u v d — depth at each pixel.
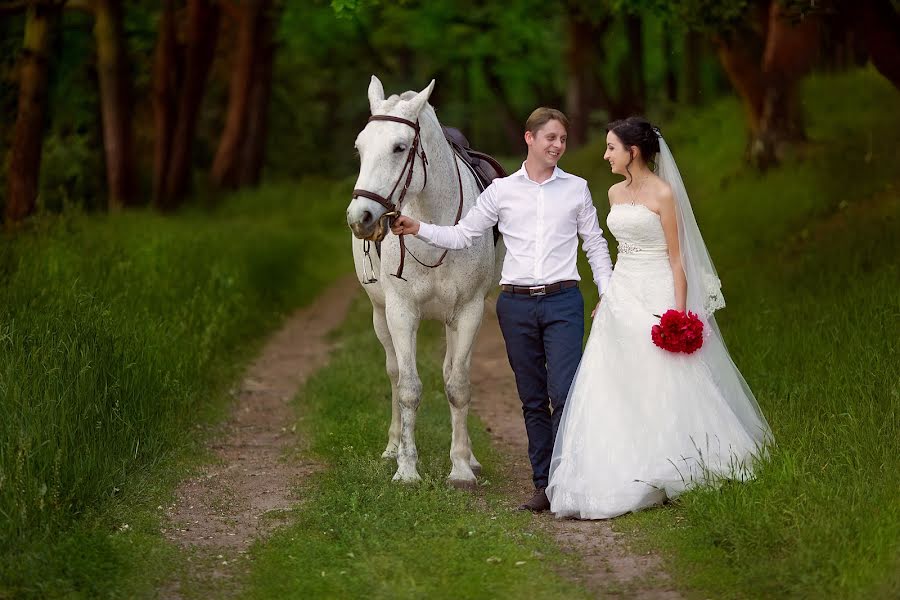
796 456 8.02
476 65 41.97
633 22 36.91
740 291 15.20
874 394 9.13
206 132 45.94
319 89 55.88
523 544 7.52
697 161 27.91
